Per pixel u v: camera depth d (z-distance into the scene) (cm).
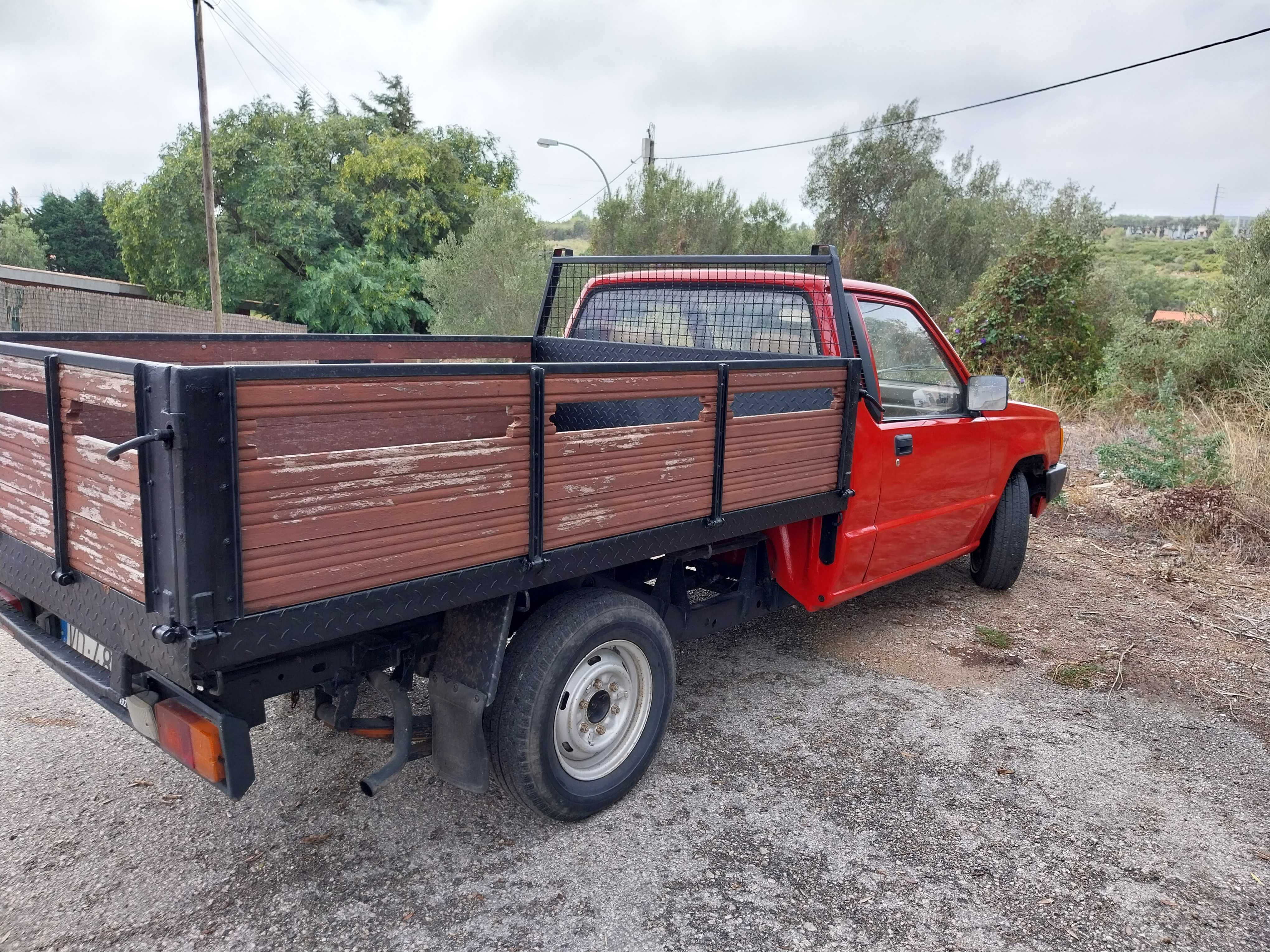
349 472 192
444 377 205
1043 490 577
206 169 1855
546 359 492
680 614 349
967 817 301
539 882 257
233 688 218
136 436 172
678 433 275
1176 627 501
